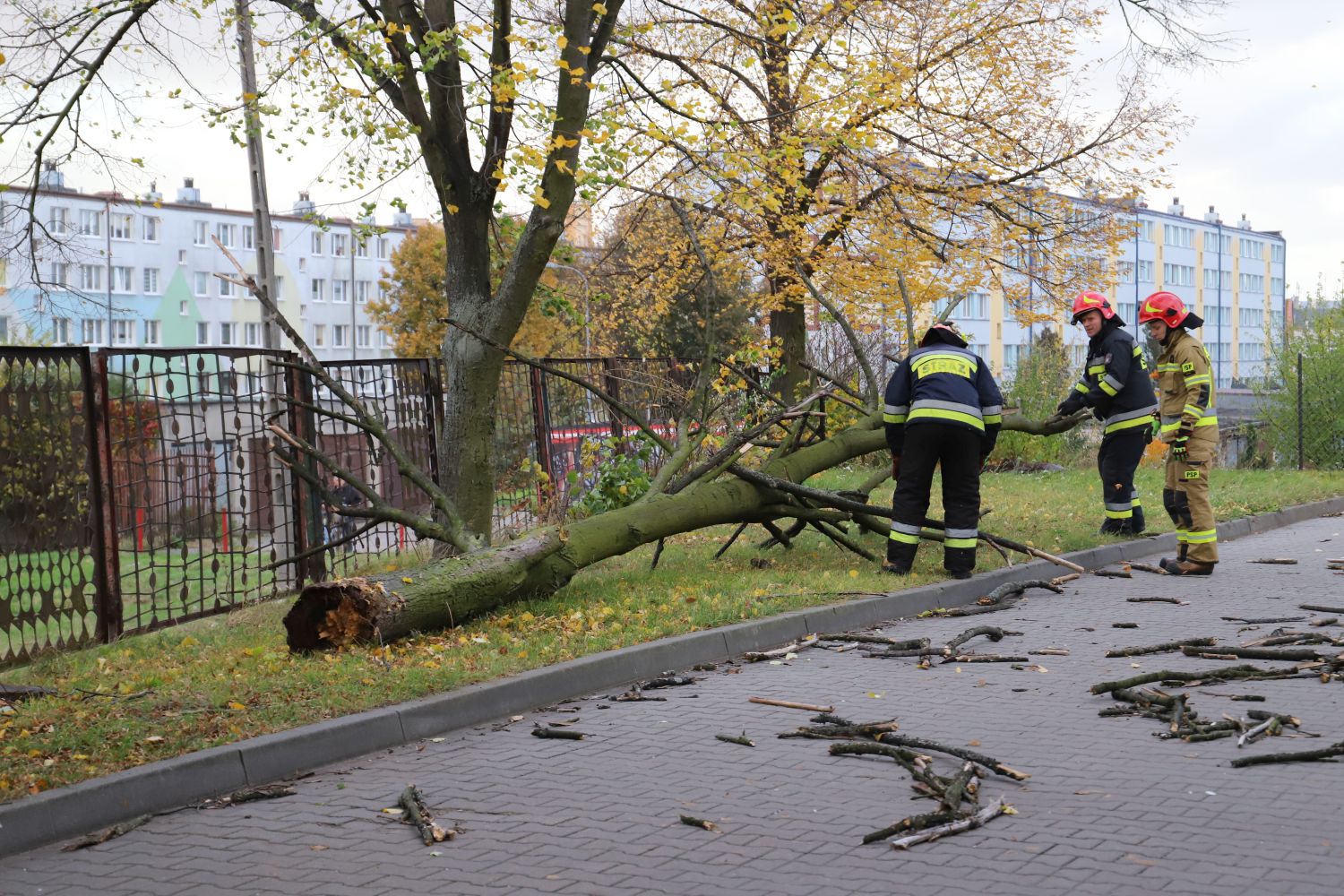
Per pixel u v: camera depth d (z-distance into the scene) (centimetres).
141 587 1059
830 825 503
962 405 1088
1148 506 1627
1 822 496
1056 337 2683
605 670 776
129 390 929
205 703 662
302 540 1077
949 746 595
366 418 1020
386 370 1198
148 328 6456
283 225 7056
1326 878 429
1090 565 1249
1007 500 1708
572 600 969
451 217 1099
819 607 948
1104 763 579
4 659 793
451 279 1106
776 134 1512
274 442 1048
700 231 1927
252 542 1080
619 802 541
